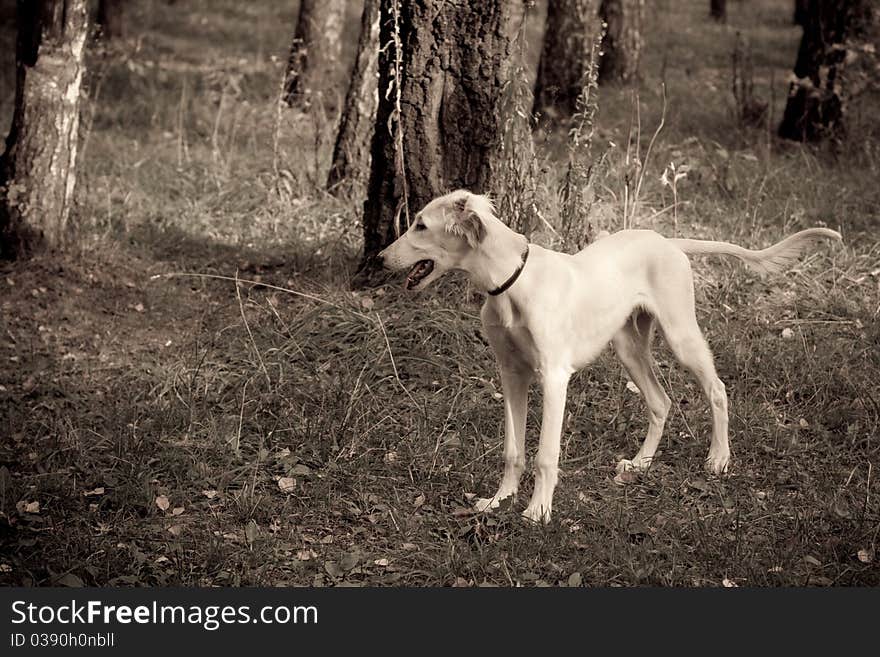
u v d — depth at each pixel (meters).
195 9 29.61
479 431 6.76
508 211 8.21
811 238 6.46
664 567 5.40
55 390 7.42
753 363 7.63
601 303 5.86
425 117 8.26
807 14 13.44
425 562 5.46
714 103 15.96
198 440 6.72
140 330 8.47
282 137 13.37
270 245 10.19
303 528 5.83
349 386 7.20
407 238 5.63
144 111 15.30
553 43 15.39
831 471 6.39
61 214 9.34
